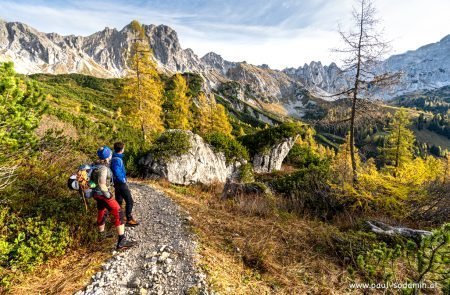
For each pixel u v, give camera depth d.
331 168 11.26
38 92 5.24
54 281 3.99
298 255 5.18
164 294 3.68
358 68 12.92
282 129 26.19
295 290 4.11
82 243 5.06
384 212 8.52
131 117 22.80
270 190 10.59
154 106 23.48
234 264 4.61
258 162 24.78
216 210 7.58
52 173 6.82
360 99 13.20
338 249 5.42
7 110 4.24
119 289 3.78
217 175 17.14
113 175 5.68
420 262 3.16
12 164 5.35
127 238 5.36
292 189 10.48
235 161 19.44
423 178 9.80
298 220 7.41
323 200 8.94
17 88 4.36
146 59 22.44
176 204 7.68
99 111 69.06
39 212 5.09
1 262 3.92
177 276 4.05
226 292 3.74
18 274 3.96
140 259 4.57
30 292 3.71
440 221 8.07
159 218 6.46
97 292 3.69
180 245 4.98
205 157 16.67
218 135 19.94
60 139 7.87
